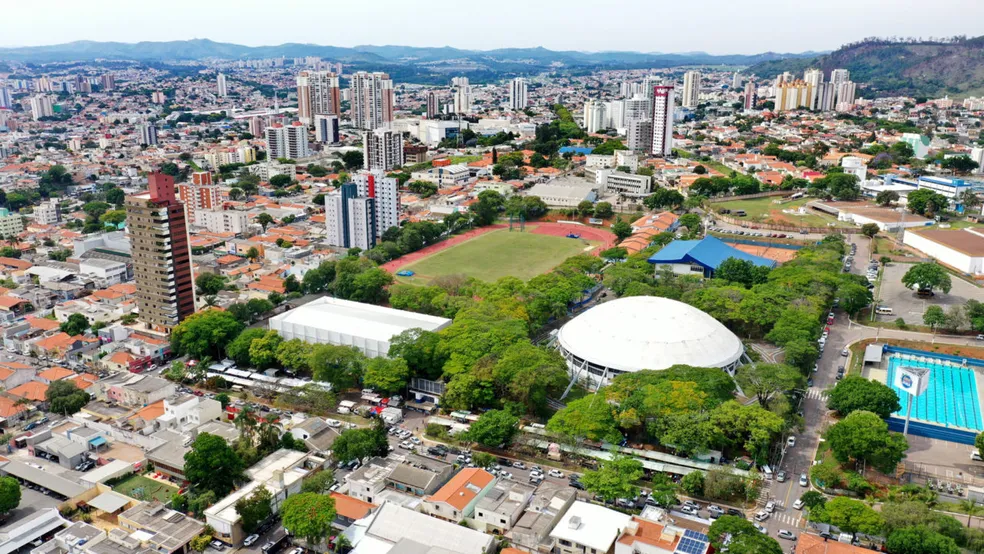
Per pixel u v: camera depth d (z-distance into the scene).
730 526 185.25
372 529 195.62
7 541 194.25
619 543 184.75
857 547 181.75
